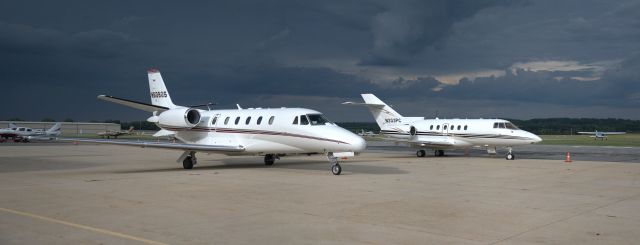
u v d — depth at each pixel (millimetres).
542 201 11359
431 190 13375
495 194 12586
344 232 8023
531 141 27188
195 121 22938
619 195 12414
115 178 16672
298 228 8336
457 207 10484
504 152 36969
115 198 11781
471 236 7723
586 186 14414
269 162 23031
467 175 17828
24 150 39500
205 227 8406
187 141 24109
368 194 12523
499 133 28328
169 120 23641
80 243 7273
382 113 35656
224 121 22312
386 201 11320
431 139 31438
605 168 20969
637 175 17828
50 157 29891
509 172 19109
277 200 11469
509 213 9750
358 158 29094
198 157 29328
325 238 7609
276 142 20156
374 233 7953
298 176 17344
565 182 15500
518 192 12984
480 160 27062
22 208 10328
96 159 28031
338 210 10094
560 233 7938
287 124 19656
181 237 7652
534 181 15766
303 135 19078
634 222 8852
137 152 36688
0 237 7668
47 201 11305
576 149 42031
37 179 16359
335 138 18109
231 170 20016
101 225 8555
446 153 36125
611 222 8859
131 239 7512
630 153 35000
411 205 10742
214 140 22609
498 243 7266
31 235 7805
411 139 31297
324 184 14773
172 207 10453
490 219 9125
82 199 11617
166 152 36719
